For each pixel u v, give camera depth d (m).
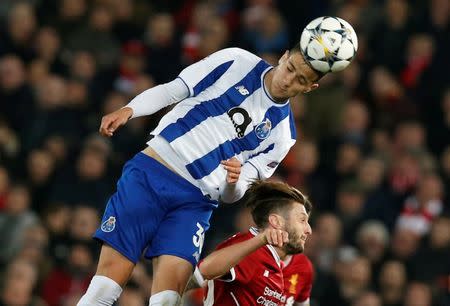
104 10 47.84
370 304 36.09
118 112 20.31
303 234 20.95
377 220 40.41
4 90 44.19
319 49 20.31
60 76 45.81
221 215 39.03
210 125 20.89
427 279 38.06
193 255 20.53
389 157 43.12
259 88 21.03
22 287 34.81
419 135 43.38
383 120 44.78
